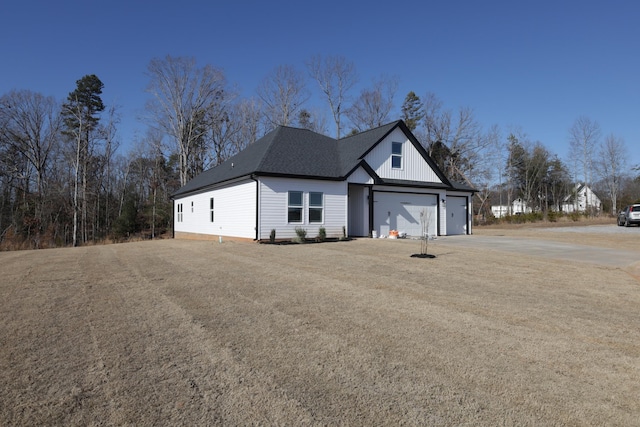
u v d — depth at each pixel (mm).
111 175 41719
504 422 2672
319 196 17156
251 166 16953
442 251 12211
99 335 4445
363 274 8172
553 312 5340
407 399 2982
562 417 2738
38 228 32562
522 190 58469
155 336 4406
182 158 38688
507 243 15234
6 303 5898
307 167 17188
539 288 6836
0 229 33906
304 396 3033
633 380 3322
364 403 2926
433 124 45875
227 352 3926
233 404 2920
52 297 6270
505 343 4164
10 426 2635
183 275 8156
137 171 44000
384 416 2748
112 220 39094
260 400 2975
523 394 3064
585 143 52500
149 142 41344
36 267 9625
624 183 61125
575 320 4977
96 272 8688
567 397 3023
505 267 9039
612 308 5559
